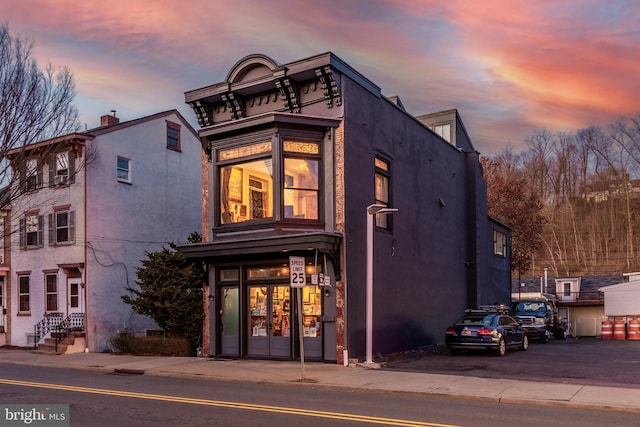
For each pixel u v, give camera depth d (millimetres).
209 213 19734
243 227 18547
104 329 25812
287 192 18016
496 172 57125
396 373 15523
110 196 26906
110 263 26531
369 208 17578
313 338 17984
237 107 20312
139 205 28312
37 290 27281
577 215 68750
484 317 21047
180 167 30891
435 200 25594
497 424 9305
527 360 18797
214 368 17031
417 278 23094
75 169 25750
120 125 27672
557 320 34094
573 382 13789
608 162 68125
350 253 18016
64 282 26297
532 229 51344
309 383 13953
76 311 25953
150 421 9547
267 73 19578
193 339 21891
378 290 19828
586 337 40438
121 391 13070
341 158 18172
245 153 18969
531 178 72500
